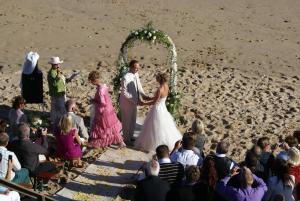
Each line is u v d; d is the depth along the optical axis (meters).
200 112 15.88
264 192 9.16
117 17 28.16
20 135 10.38
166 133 12.72
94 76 12.48
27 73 13.77
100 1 30.81
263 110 16.48
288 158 10.09
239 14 30.25
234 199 9.00
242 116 15.91
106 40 24.39
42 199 8.27
